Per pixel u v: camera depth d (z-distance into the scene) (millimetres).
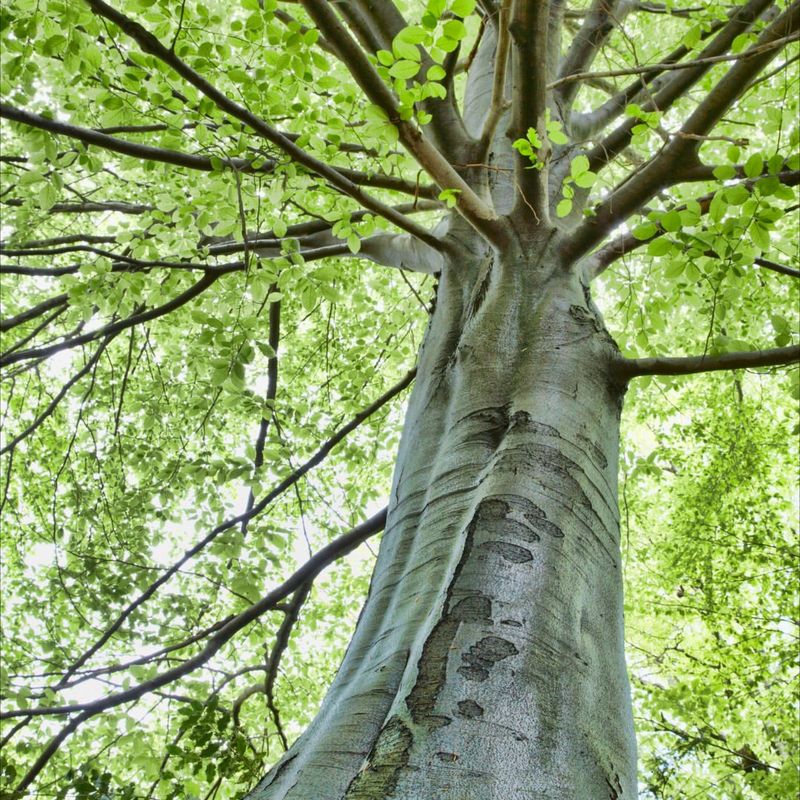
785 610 8461
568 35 7871
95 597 5305
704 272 3453
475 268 3559
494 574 1797
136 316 4859
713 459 9367
